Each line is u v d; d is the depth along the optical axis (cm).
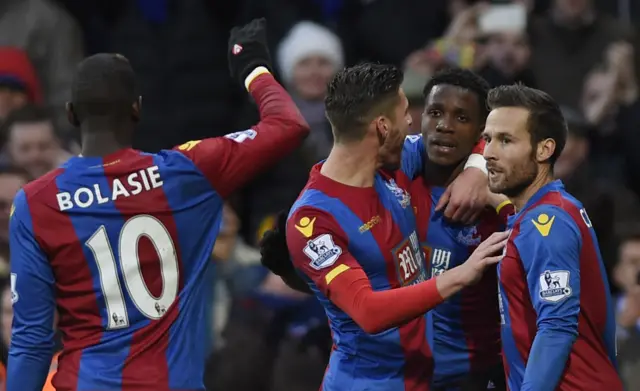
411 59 3167
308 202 1853
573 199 1845
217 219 1902
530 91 1842
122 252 1848
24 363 1838
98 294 1845
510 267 1827
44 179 1861
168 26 3578
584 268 1820
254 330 2698
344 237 1838
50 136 3050
